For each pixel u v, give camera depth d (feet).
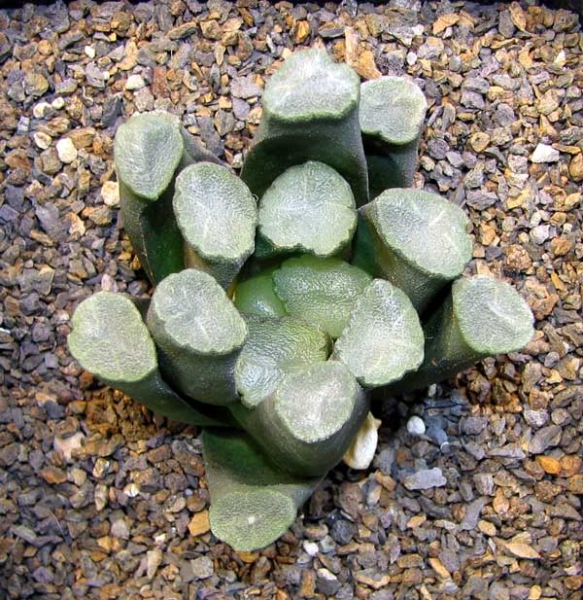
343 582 0.50
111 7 0.57
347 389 0.37
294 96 0.40
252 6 0.57
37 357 0.51
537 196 0.55
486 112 0.56
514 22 0.58
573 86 0.57
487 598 0.50
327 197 0.43
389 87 0.46
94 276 0.52
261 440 0.42
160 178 0.41
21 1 0.57
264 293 0.46
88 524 0.50
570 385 0.52
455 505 0.51
